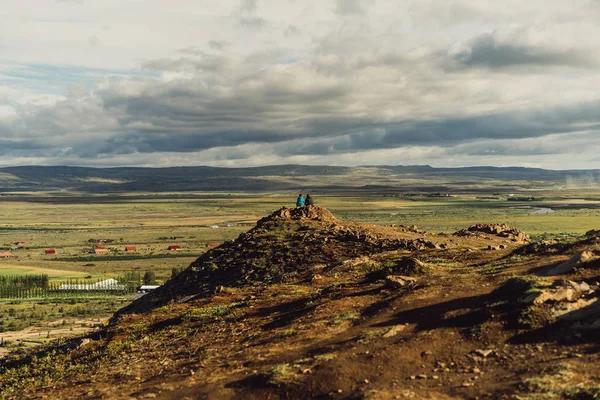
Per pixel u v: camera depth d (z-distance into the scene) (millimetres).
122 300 150125
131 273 182875
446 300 26188
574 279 25156
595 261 26781
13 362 38844
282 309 33562
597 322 20031
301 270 48281
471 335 21406
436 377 18594
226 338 29547
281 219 63375
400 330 23547
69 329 116438
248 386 20797
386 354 20969
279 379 20359
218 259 56188
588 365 17312
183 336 32156
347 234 55000
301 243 54531
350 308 29328
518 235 60688
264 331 29172
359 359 21016
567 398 15500
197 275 54688
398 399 17031
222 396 20406
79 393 24453
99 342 35281
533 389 16281
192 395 21016
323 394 18828
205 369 24281
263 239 57531
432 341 21547
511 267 31641
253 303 36625
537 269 29234
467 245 52406
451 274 33125
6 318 129125
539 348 19344
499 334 21016
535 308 21734
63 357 33969
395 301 27969
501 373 18062
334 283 38781
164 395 21594
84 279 177250
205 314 36406
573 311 21172
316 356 22156
